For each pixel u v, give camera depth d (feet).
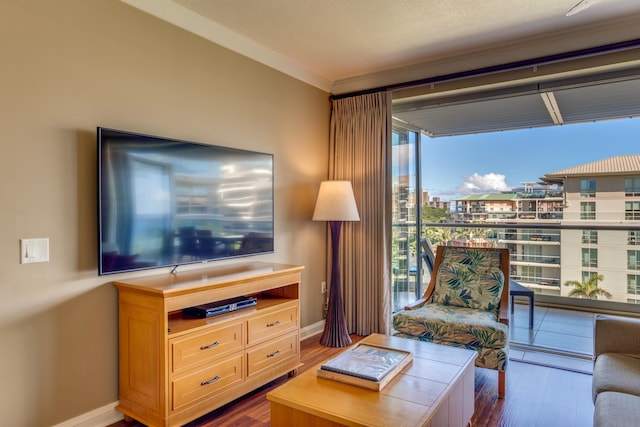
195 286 6.92
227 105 9.66
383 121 12.23
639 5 8.33
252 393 8.47
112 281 7.28
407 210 14.60
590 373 9.58
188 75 8.72
